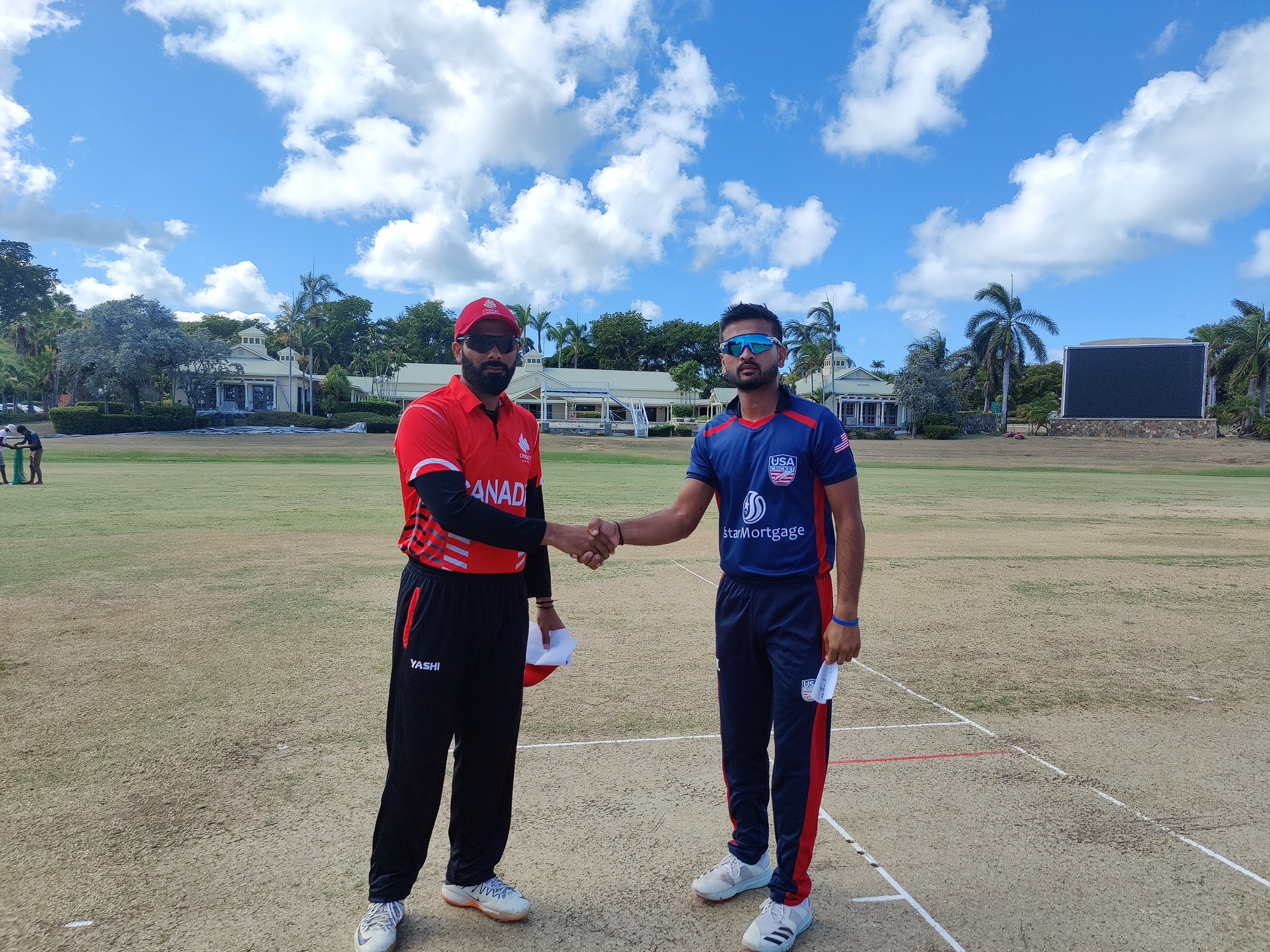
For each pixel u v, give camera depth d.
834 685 2.51
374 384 72.56
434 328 96.88
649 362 96.19
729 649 2.68
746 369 2.58
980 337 60.75
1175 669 5.34
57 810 3.13
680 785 3.48
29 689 4.57
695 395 75.44
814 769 2.47
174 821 3.06
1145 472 34.50
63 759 3.62
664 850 2.94
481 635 2.44
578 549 2.46
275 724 4.09
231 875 2.69
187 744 3.82
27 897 2.53
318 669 5.01
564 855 2.89
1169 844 3.01
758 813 2.70
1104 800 3.38
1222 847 2.99
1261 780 3.60
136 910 2.48
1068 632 6.32
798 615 2.54
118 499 15.84
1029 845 2.99
